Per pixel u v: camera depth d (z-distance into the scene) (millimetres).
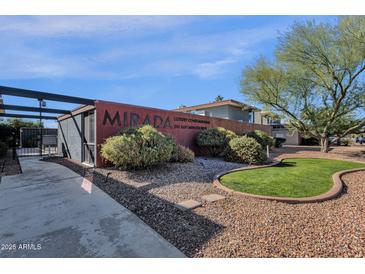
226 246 2395
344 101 11211
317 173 6414
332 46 9797
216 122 13211
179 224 2951
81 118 8664
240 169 7000
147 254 2293
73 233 2736
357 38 8766
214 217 3148
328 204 3695
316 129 12555
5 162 9055
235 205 3639
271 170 6969
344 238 2504
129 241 2541
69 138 10211
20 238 2607
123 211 3480
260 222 2959
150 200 3918
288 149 17781
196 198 4012
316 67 10750
